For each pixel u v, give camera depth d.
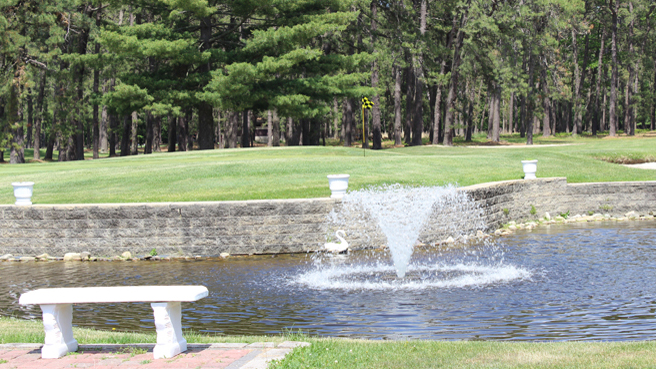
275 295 11.23
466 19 47.00
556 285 11.37
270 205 16.66
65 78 43.12
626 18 65.12
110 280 13.40
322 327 8.94
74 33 45.09
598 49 79.06
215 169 22.78
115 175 22.58
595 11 66.19
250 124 82.50
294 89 38.53
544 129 69.75
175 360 6.11
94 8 44.00
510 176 23.69
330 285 12.06
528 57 55.97
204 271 14.13
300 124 56.22
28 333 7.73
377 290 11.48
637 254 14.50
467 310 9.73
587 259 14.02
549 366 5.46
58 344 6.48
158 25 37.28
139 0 39.19
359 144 68.56
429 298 10.68
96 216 16.81
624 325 8.58
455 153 37.38
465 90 64.50
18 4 39.41
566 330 8.41
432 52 49.91
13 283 13.33
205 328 9.03
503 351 6.16
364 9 47.44
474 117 82.62
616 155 34.81
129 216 16.72
